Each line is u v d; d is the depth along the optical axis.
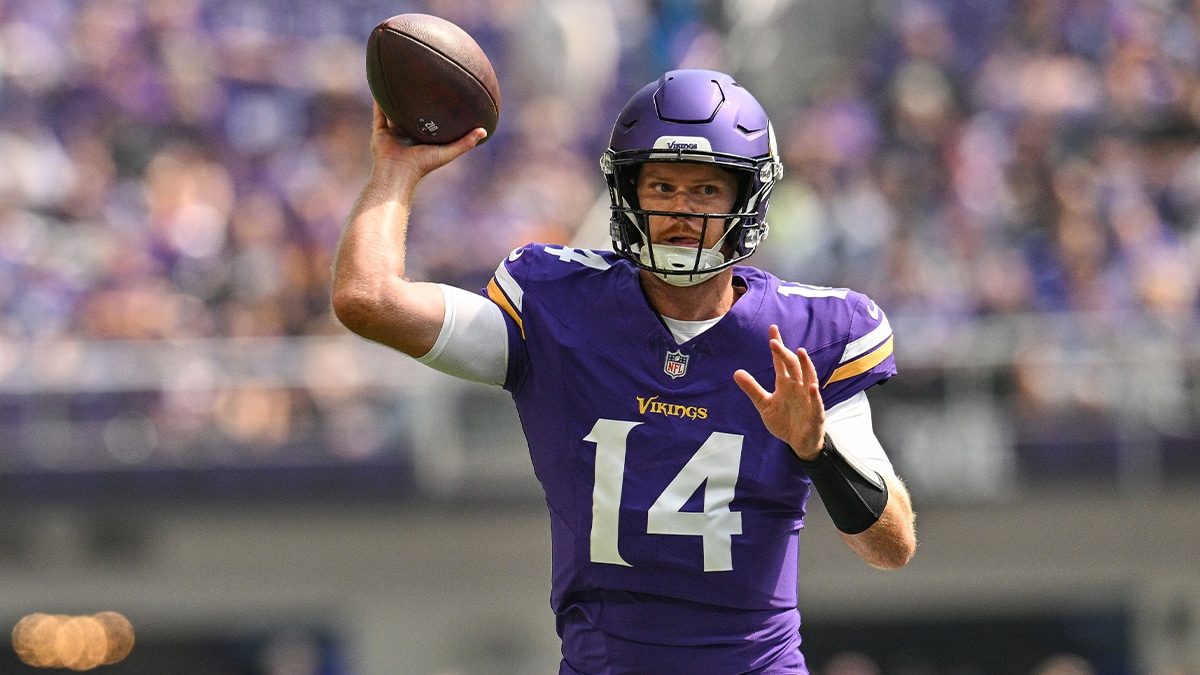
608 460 9.30
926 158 38.94
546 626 31.12
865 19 43.06
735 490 9.26
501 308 9.55
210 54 39.84
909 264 34.50
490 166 39.44
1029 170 39.03
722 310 9.52
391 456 29.38
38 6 38.28
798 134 39.50
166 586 29.97
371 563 30.33
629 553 9.24
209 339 30.83
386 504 29.56
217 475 29.09
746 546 9.27
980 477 30.39
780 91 42.28
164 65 38.94
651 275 9.48
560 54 42.66
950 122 40.12
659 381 9.31
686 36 44.44
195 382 29.19
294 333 32.34
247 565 29.92
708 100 9.23
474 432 29.58
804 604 32.75
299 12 41.62
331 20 41.88
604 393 9.34
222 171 36.75
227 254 33.12
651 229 9.25
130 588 29.92
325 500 29.39
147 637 31.36
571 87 42.75
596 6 44.22
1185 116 41.09
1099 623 33.19
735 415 9.28
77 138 36.59
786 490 9.34
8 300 31.09
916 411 30.34
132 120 37.50
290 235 34.00
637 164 9.30
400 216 9.44
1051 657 33.38
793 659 9.55
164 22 39.72
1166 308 35.16
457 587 30.77
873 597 32.38
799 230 35.78
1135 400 30.86
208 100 38.84
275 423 29.28
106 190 35.69
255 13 41.19
